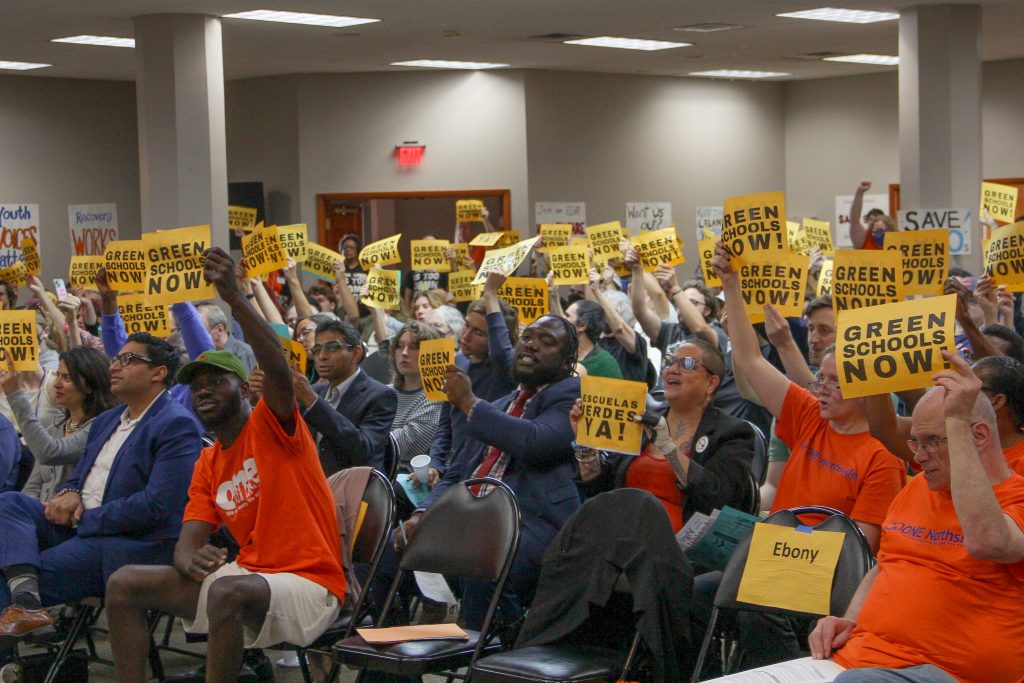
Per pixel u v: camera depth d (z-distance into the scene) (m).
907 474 4.15
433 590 4.46
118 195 15.13
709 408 4.33
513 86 14.38
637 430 4.04
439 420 5.64
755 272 4.74
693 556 3.86
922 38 10.98
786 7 10.88
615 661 3.69
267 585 3.99
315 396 4.88
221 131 10.84
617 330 6.91
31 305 8.95
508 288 6.57
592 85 14.91
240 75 14.41
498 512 4.08
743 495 4.11
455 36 11.95
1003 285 5.66
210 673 3.97
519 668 3.61
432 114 14.38
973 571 3.02
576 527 3.90
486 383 5.71
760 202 4.64
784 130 16.75
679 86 15.66
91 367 5.33
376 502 4.37
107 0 9.88
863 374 3.23
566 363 4.64
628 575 3.71
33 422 5.23
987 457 3.03
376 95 14.37
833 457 3.94
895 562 3.20
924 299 3.19
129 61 13.24
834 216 16.42
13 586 4.49
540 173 14.52
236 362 4.25
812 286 9.13
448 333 7.59
